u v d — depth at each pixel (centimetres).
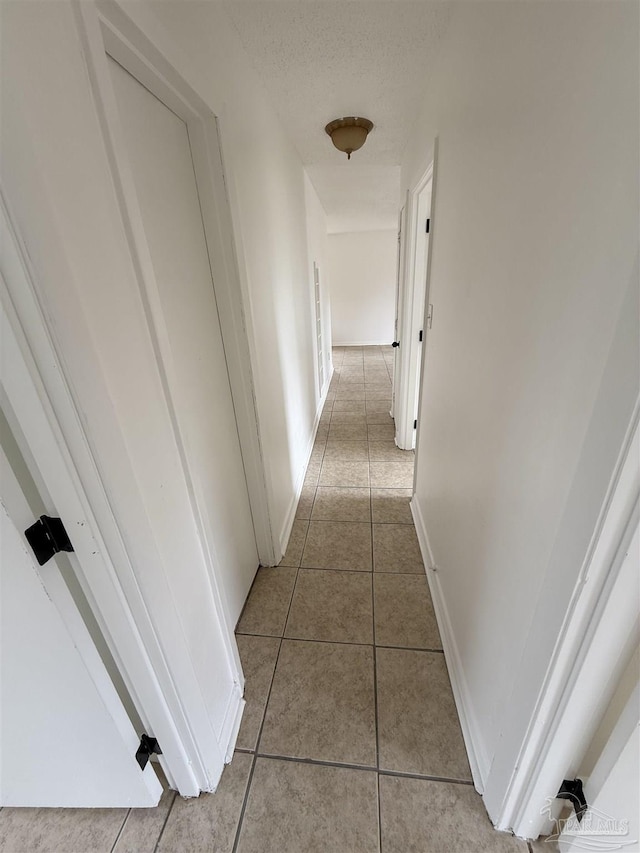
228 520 152
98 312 62
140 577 75
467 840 99
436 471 175
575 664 70
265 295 178
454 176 131
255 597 178
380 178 328
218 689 115
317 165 289
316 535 220
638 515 55
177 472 89
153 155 98
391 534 219
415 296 274
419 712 128
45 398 57
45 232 52
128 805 106
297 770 114
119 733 90
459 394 131
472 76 109
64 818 107
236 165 132
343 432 366
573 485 61
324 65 153
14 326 52
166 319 105
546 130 69
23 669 78
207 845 100
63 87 55
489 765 104
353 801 107
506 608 93
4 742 90
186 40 95
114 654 85
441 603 161
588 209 57
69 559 73
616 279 51
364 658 147
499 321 94
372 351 708
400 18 125
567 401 65
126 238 70
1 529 63
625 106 48
